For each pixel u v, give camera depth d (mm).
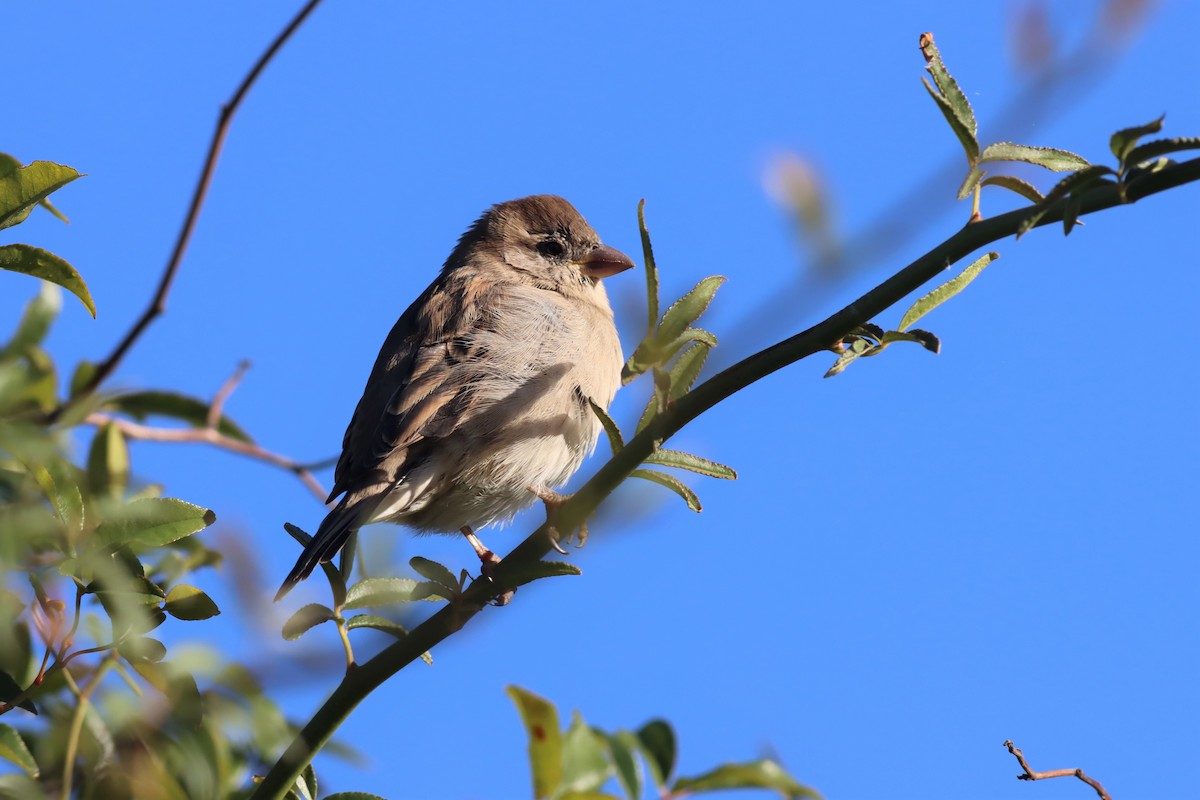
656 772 5867
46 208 6641
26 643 5906
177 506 5832
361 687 6301
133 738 5668
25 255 6496
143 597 5848
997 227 5504
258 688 6062
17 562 5445
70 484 5715
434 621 6438
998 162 5477
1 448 5531
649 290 5629
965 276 5793
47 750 5738
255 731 6039
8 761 5738
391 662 6352
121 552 5824
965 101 5480
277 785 6098
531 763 5730
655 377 5758
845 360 5820
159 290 7734
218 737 5840
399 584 6543
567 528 6508
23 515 5359
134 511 5777
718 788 5777
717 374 6070
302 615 6457
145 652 5711
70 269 6539
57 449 5746
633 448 6285
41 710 5922
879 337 5855
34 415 6738
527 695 5758
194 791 5723
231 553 6449
